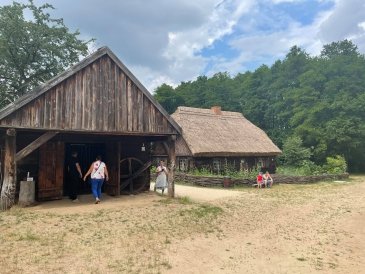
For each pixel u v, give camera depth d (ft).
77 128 41.88
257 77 227.61
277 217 44.68
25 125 37.73
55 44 104.63
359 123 143.84
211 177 79.77
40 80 105.09
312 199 61.41
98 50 44.42
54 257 23.88
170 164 52.34
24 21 97.91
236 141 107.65
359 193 72.02
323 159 146.61
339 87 162.81
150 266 23.70
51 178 45.85
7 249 24.73
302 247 32.32
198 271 23.94
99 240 28.40
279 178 89.86
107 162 53.21
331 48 218.38
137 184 57.41
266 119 201.87
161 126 50.67
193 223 36.94
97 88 44.29
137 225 33.91
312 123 152.87
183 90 239.09
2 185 39.09
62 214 36.32
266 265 26.63
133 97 47.91
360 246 33.68
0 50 90.68
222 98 221.46
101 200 47.14
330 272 26.02
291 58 207.51
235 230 36.50
